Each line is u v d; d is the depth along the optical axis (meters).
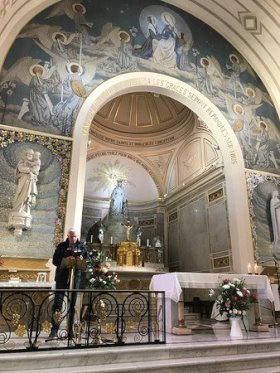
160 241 14.00
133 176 15.21
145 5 10.71
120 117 14.85
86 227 13.70
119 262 11.59
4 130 7.62
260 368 4.66
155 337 5.48
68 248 5.43
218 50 11.47
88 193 14.14
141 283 10.97
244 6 11.00
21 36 8.54
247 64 11.87
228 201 10.11
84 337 5.61
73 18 9.44
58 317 5.04
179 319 6.45
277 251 9.62
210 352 4.80
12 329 5.92
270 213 10.06
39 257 7.03
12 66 8.19
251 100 11.34
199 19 11.50
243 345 5.05
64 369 3.88
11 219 6.96
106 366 4.05
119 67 9.59
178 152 14.48
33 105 8.12
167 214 14.73
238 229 9.46
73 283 5.25
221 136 10.41
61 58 8.88
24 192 7.17
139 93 14.45
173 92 10.22
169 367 4.20
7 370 3.75
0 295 4.68
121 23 10.12
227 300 6.12
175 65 10.47
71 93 8.68
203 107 10.44
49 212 7.45
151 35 10.45
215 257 10.74
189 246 12.52
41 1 8.80
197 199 12.37
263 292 7.25
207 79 10.84
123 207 13.50
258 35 11.39
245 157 10.42
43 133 7.98
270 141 11.09
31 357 3.86
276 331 6.84
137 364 4.19
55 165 7.86
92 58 9.29
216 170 11.08
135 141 15.17
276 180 10.61
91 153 14.51
